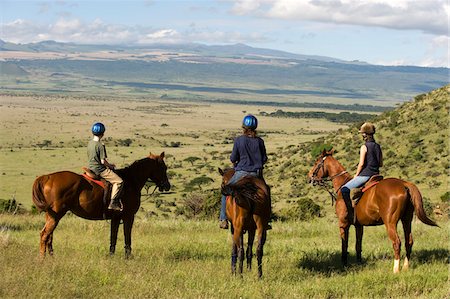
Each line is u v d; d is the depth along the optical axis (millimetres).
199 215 32375
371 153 12289
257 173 11672
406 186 11453
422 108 87688
